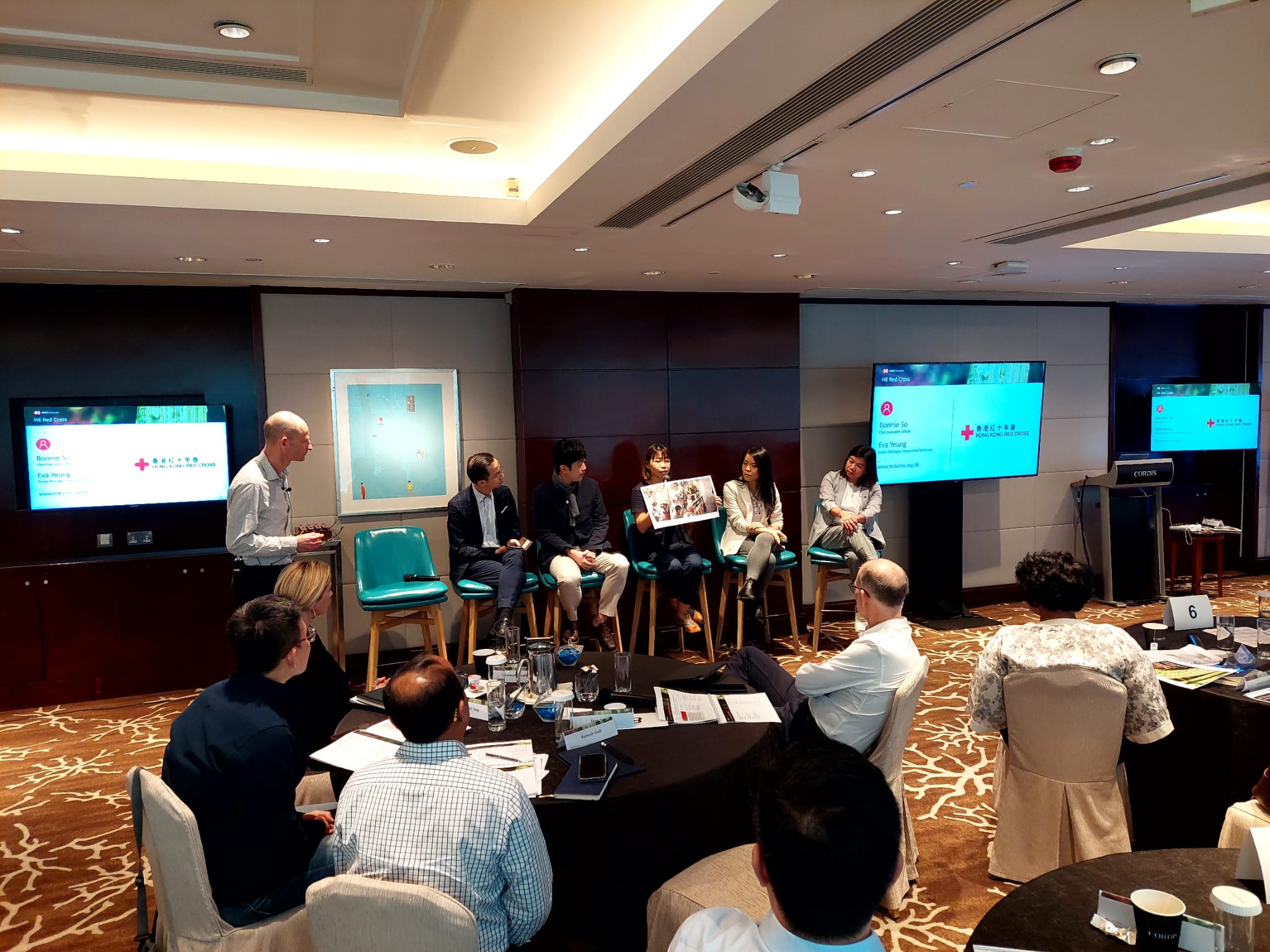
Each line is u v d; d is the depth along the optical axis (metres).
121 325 5.21
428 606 4.87
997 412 6.79
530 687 3.10
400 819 1.75
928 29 1.93
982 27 1.92
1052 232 4.29
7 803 3.75
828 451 6.75
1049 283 6.28
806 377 6.65
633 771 2.39
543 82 2.89
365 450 5.58
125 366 5.23
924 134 2.69
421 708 1.80
